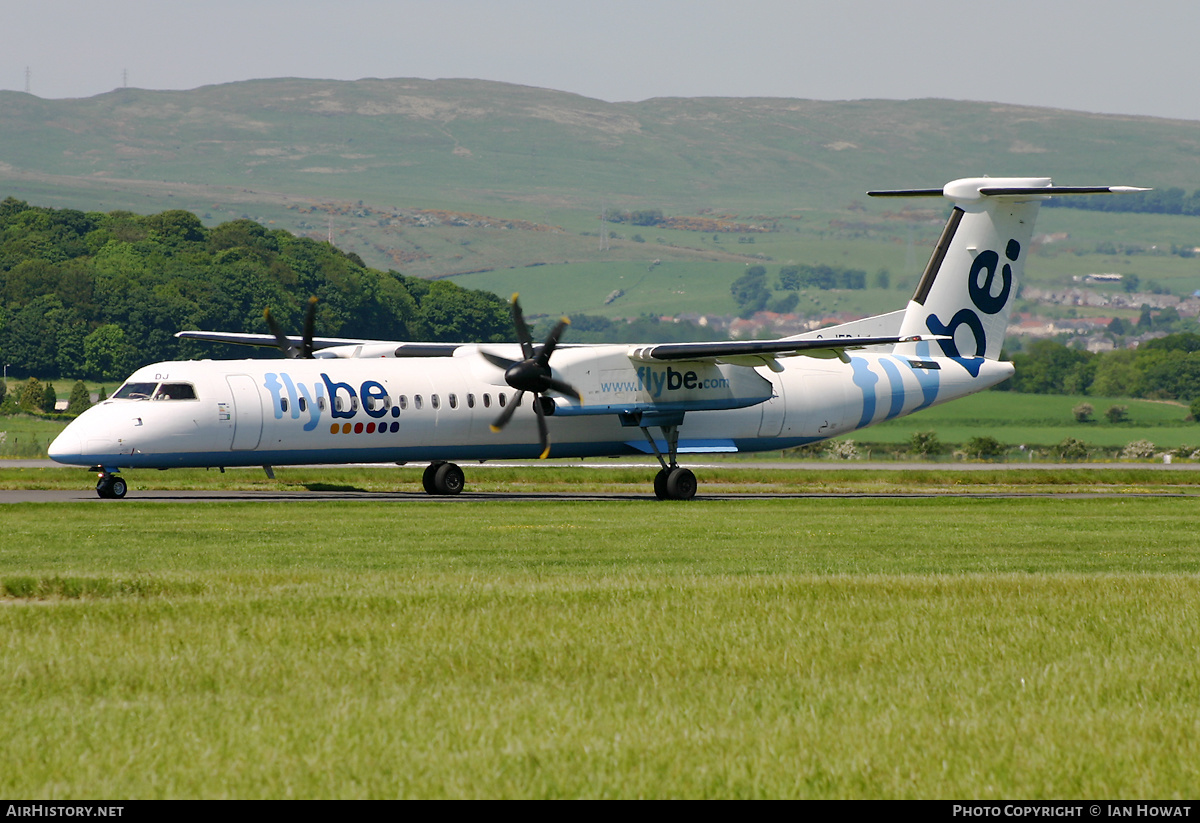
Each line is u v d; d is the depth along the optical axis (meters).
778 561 69.31
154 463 107.44
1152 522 101.62
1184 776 28.03
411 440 117.38
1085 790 27.11
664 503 117.88
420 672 37.09
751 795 26.55
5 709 32.44
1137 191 130.25
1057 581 55.84
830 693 34.88
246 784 26.88
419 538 78.69
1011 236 141.00
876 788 27.08
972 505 120.38
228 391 109.00
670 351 117.19
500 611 46.56
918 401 139.50
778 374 133.00
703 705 33.41
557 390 114.94
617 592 50.97
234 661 37.94
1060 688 35.62
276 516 92.81
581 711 32.50
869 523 97.56
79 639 40.91
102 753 28.75
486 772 27.69
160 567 61.06
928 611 47.81
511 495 127.75
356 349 132.50
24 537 76.12
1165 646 41.88
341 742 29.62
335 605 47.06
